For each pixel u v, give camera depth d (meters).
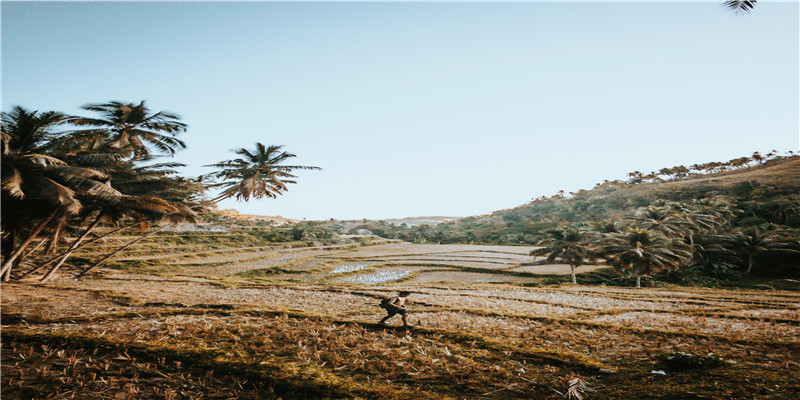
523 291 25.30
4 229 23.44
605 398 5.89
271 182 35.75
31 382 6.09
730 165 173.25
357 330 10.62
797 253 48.59
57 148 21.27
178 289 21.42
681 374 6.95
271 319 11.80
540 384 6.57
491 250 73.38
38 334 8.27
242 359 7.49
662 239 45.06
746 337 10.66
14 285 19.42
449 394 6.18
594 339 10.32
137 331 9.61
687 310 16.92
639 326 12.70
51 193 17.69
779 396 5.64
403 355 8.30
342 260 55.09
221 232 71.06
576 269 48.94
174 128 31.09
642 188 146.00
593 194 166.88
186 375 6.63
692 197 118.75
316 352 8.27
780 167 135.38
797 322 13.77
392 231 133.25
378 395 5.94
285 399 5.83
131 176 24.14
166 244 58.38
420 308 15.51
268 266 46.66
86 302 14.33
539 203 180.62
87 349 7.70
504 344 9.09
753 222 74.81
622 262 42.12
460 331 10.41
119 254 46.72
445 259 57.28
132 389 5.98
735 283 46.47
